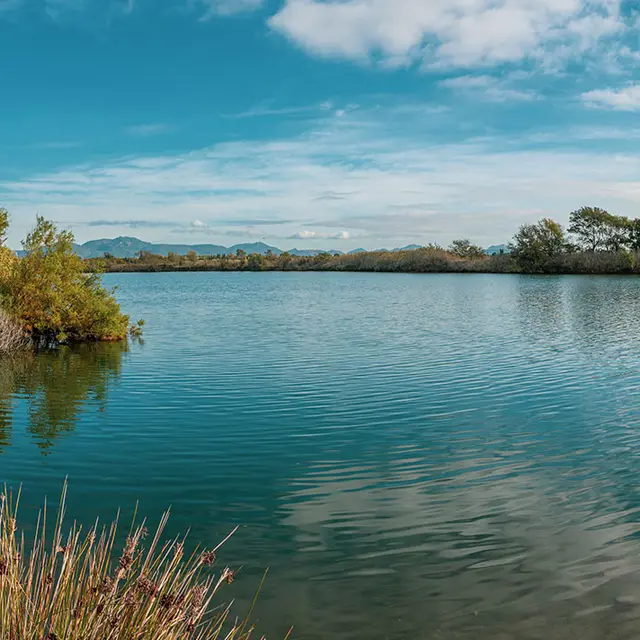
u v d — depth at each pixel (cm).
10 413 1051
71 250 2092
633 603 464
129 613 319
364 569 520
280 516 627
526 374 1334
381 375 1341
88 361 1605
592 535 576
